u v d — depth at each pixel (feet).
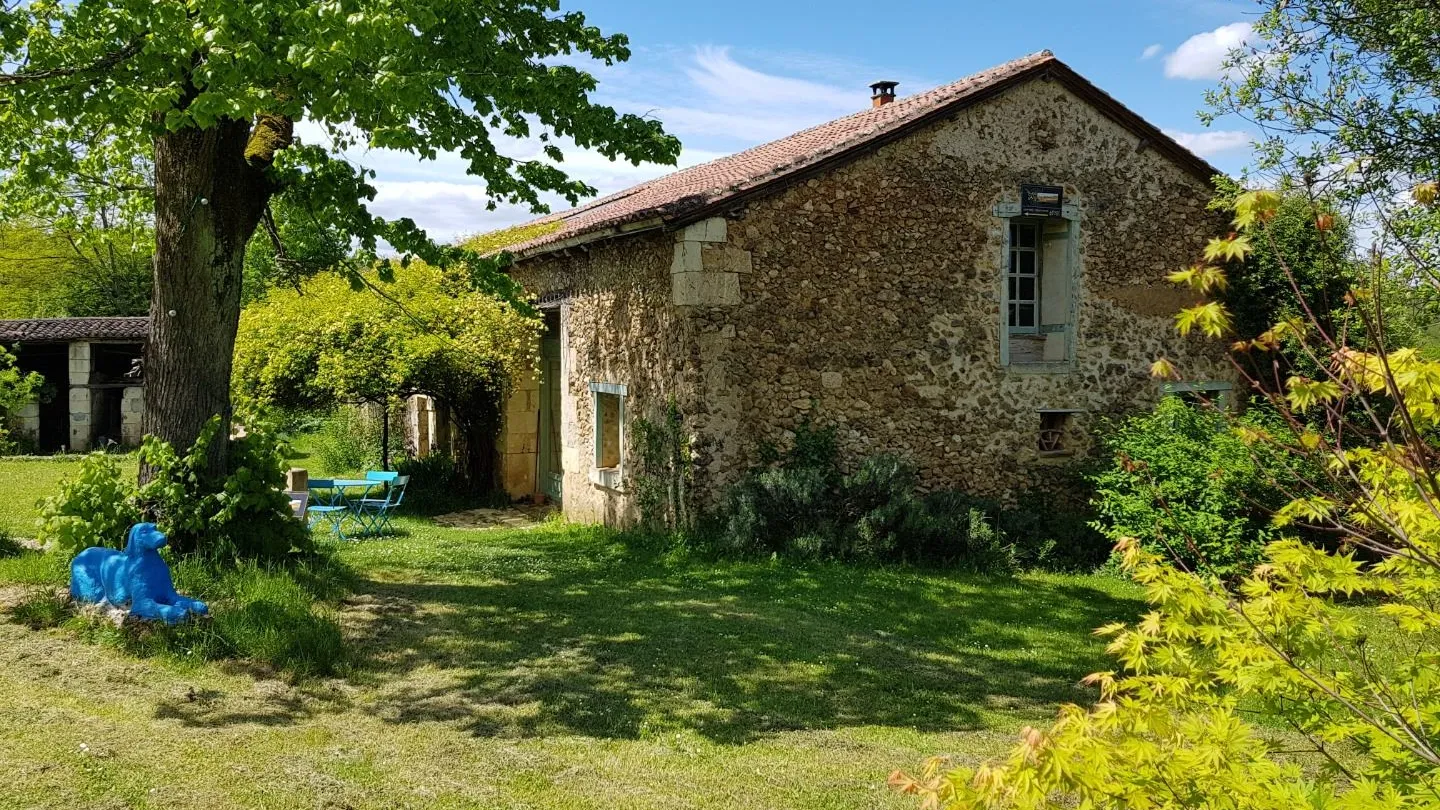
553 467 51.80
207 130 25.43
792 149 43.73
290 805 13.82
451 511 49.78
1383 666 17.51
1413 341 28.60
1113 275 40.55
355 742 16.44
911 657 23.31
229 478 25.98
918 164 36.91
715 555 33.40
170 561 24.70
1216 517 30.66
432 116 27.96
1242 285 40.50
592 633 24.09
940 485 37.60
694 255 33.68
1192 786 8.82
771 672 21.53
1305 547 10.67
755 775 15.84
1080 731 9.05
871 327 36.35
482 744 16.72
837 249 35.73
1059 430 40.47
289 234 34.96
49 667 18.81
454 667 21.07
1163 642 10.78
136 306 109.70
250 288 69.05
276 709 17.74
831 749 17.17
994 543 34.37
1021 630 26.18
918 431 37.22
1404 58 35.40
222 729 16.49
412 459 61.57
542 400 52.54
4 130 30.25
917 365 37.17
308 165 28.89
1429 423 9.82
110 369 79.46
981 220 38.06
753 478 34.45
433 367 46.62
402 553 34.47
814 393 35.50
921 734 18.12
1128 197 40.73
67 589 23.03
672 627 24.81
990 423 38.50
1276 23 37.22
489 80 27.53
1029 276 40.93
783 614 26.58
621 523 39.52
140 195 36.73
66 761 14.58
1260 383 10.14
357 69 22.18
